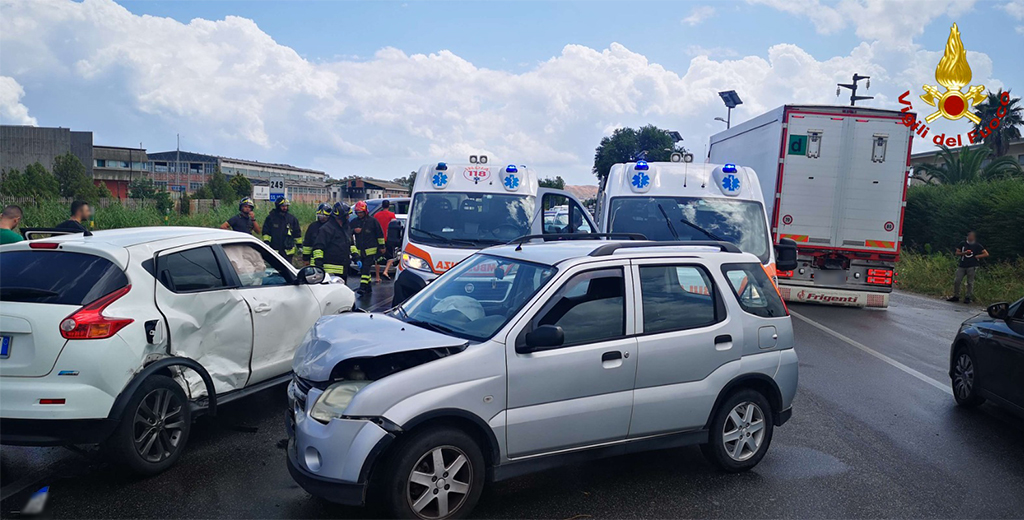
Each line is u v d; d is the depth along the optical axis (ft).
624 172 33.86
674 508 14.65
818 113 41.63
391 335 13.97
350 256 39.50
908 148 41.60
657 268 15.78
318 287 22.63
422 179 32.99
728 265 16.83
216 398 17.57
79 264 15.52
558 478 16.15
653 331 15.26
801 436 19.63
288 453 13.78
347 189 99.71
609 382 14.57
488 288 15.87
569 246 16.92
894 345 33.73
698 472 16.71
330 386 13.30
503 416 13.51
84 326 14.33
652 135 161.07
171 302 16.40
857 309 46.11
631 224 31.96
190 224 69.87
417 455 12.73
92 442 14.37
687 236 31.12
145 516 13.71
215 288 17.94
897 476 16.85
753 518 14.30
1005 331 21.07
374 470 13.21
